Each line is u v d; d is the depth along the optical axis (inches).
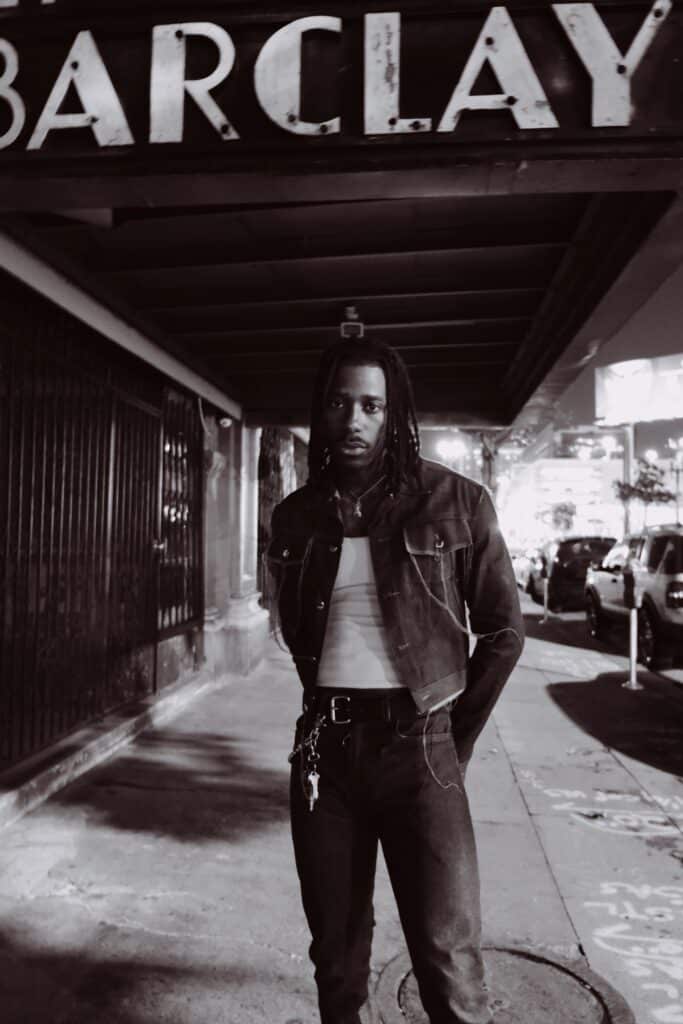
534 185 117.1
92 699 222.2
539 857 159.2
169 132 113.5
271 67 112.5
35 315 183.3
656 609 386.9
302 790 74.7
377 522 75.1
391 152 112.2
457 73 111.8
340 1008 73.6
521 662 406.9
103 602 227.5
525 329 255.9
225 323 250.2
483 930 128.3
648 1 109.1
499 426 346.0
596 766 223.6
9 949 119.7
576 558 661.9
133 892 139.2
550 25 111.0
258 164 113.4
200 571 323.6
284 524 79.5
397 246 190.5
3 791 169.6
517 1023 102.0
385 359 77.0
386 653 72.8
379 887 144.0
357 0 112.7
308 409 357.1
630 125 108.4
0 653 171.3
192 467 314.5
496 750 239.0
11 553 174.1
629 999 108.8
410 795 71.0
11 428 172.6
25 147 116.3
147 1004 106.4
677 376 1622.8
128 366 245.0
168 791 192.2
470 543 74.2
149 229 185.3
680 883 147.9
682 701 315.6
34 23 116.2
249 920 130.0
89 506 217.0
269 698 304.7
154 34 114.0
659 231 131.4
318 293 222.7
